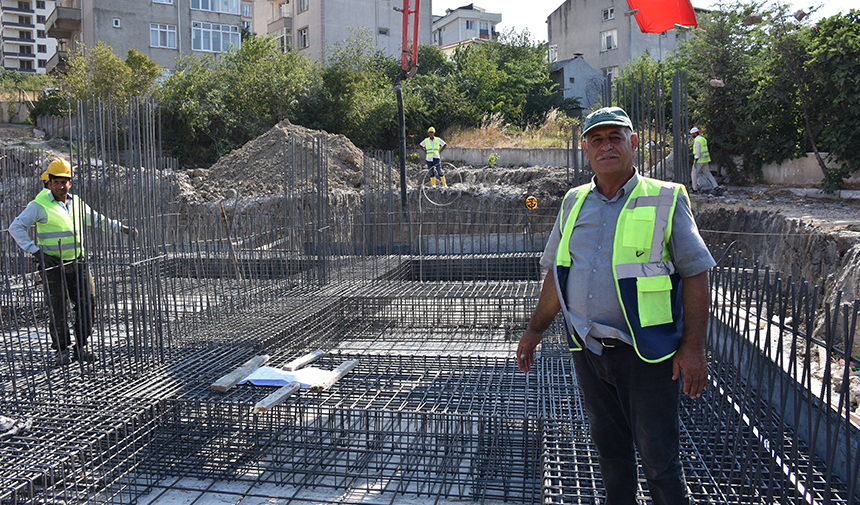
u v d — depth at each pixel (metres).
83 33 26.50
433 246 11.62
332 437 3.33
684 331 2.04
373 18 30.61
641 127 4.82
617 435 2.28
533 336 2.50
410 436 3.57
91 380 3.81
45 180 4.54
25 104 23.53
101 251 4.00
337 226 8.79
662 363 2.03
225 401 3.42
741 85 14.20
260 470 3.36
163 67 26.58
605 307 2.09
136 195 3.97
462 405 3.47
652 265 2.04
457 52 26.45
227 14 27.89
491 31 48.28
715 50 14.41
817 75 12.41
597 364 2.17
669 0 6.82
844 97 11.94
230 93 19.89
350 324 6.26
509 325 6.08
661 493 2.08
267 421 3.54
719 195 13.30
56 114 20.97
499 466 3.24
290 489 3.19
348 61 24.41
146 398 3.46
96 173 3.91
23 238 4.21
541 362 4.38
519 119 24.80
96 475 3.07
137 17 25.89
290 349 4.98
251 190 13.32
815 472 2.82
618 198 2.12
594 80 29.19
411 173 15.09
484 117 21.84
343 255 9.46
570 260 2.22
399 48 31.62
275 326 5.06
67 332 4.19
